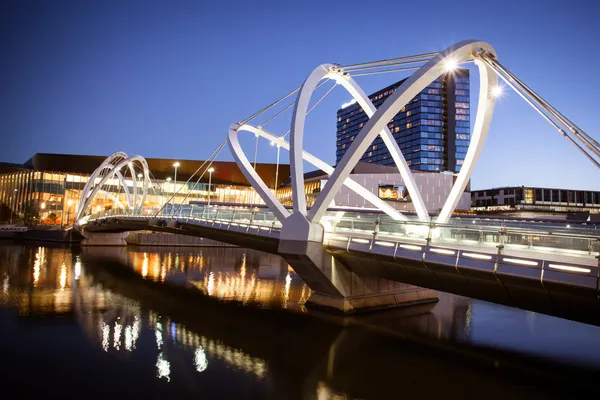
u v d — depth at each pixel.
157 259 55.81
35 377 15.29
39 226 87.44
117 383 14.91
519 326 23.28
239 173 115.12
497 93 20.81
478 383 15.34
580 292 13.12
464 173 22.33
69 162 101.06
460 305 28.45
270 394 14.24
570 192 97.44
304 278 25.77
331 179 22.06
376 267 21.55
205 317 24.59
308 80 26.03
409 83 19.72
